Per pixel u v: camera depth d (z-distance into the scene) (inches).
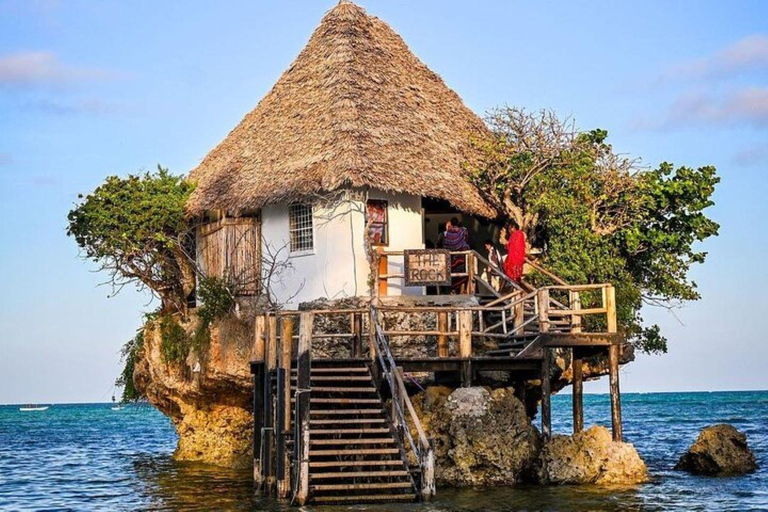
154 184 1375.5
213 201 1298.0
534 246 1350.9
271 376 962.7
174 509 964.6
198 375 1268.5
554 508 889.5
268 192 1218.0
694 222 1349.7
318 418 962.7
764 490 1013.8
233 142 1446.9
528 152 1291.8
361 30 1405.0
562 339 1023.0
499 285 1326.3
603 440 1029.8
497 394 1026.1
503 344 1096.8
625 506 906.7
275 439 951.6
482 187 1306.6
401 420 930.1
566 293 1267.2
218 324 1242.0
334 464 891.4
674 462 1376.7
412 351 1168.8
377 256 1176.2
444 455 1000.9
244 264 1298.0
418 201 1263.5
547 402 1026.1
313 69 1368.1
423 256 1160.8
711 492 997.2
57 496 1136.8
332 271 1211.9
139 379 1461.6
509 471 996.6
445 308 1013.2
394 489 916.6
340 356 1176.2
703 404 4635.8
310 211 1245.7
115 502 1061.8
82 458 1729.8
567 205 1279.5
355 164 1164.5
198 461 1413.6
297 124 1299.2
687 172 1362.0
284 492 906.1
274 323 973.2
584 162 1307.8
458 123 1440.7
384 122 1268.5
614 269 1290.6
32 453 1882.4
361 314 1051.9
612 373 1042.1
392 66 1400.1
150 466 1467.8
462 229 1241.4
